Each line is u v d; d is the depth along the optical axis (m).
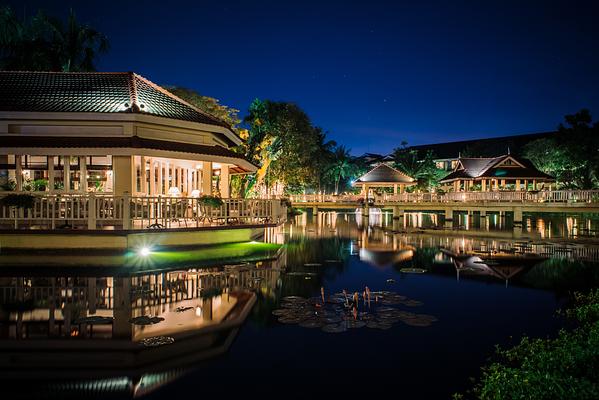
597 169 44.59
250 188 36.69
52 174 16.11
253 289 11.17
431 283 12.55
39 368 6.20
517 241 23.91
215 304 9.64
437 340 7.62
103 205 14.35
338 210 73.19
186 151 16.62
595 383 4.96
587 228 32.53
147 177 18.72
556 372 5.59
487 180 49.62
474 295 11.12
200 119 18.64
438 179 63.25
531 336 7.94
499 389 5.31
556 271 14.61
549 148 54.81
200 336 7.58
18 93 17.30
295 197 52.97
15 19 26.75
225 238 17.55
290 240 24.20
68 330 7.75
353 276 13.47
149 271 12.98
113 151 15.27
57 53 27.95
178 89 38.16
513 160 47.06
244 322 8.40
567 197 32.91
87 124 16.41
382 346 7.30
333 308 9.48
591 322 8.65
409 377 6.16
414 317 8.92
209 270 13.50
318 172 65.81
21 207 14.16
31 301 9.67
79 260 13.77
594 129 46.09
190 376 6.07
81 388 5.65
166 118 17.03
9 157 17.25
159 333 7.66
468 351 7.15
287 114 50.28
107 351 6.80
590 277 13.53
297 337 7.62
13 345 7.02
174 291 10.76
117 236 14.14
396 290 11.61
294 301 9.98
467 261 16.67
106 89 18.23
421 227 34.03
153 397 5.46
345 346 7.27
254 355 6.82
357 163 87.00
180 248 15.74
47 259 13.74
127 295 10.28
